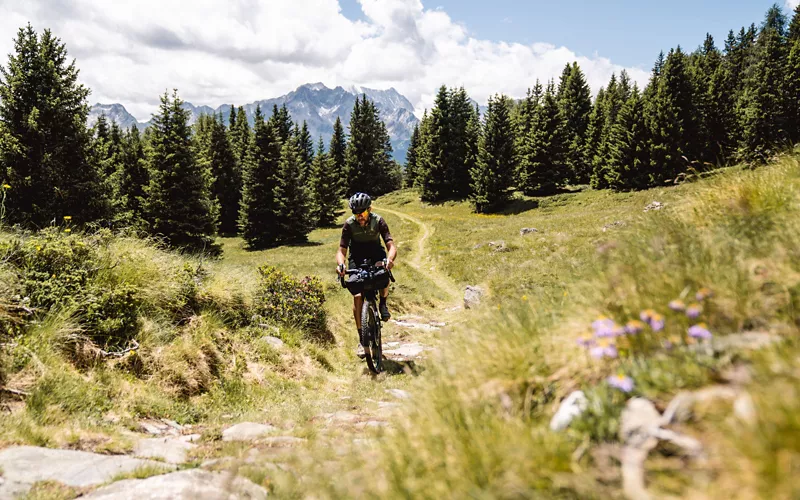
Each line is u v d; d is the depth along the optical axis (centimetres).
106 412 402
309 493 221
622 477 149
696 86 5628
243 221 5706
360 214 646
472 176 6200
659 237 313
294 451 296
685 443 150
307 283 943
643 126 5375
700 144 5225
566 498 149
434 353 366
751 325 203
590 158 6894
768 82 4916
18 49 2191
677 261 257
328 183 7119
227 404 510
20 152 2059
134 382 465
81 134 2244
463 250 3025
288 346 714
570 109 7675
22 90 2162
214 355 581
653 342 213
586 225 3077
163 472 280
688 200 452
